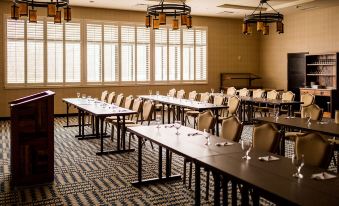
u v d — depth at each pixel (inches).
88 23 484.1
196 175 146.8
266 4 465.1
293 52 532.7
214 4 460.1
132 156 260.5
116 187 192.9
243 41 593.6
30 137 190.9
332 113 446.0
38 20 456.4
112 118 319.0
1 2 435.5
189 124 406.3
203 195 181.5
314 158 151.4
